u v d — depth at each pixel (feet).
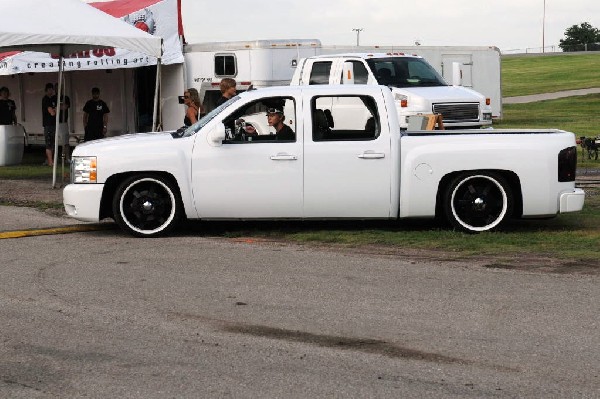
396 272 31.01
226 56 78.89
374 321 24.85
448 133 38.78
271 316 25.48
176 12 79.77
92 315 25.76
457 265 32.12
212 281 29.91
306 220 39.52
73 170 39.42
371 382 19.92
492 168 37.88
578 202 38.52
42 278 30.68
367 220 41.65
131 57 78.84
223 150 38.29
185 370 20.86
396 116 38.47
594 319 24.81
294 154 38.19
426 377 20.24
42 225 42.06
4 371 20.90
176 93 81.30
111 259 33.91
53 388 19.72
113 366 21.21
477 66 100.89
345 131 38.40
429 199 38.27
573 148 38.45
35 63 78.59
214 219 38.93
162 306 26.71
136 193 38.73
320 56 69.97
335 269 31.63
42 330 24.26
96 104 75.61
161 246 36.63
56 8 57.98
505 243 36.01
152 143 38.52
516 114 144.97
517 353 21.93
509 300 26.96
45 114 74.64
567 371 20.59
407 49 94.22
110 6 81.20
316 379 20.15
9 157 74.84
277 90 38.86
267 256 34.14
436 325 24.38
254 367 21.03
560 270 31.04
